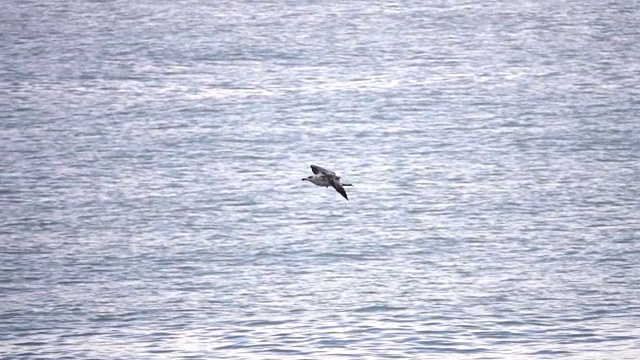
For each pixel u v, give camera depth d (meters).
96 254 55.44
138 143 79.56
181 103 94.94
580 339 44.12
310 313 47.22
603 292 49.84
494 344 43.56
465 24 153.75
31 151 76.62
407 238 58.19
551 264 53.81
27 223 60.47
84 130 83.50
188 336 44.62
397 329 45.22
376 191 67.56
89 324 46.16
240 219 61.69
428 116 90.19
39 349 43.41
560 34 141.88
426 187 68.25
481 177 70.25
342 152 78.19
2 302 48.75
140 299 49.06
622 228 59.47
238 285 50.84
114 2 181.62
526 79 108.06
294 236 58.59
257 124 86.88
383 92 101.38
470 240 57.66
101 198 65.44
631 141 79.12
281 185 68.88
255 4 180.38
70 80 106.19
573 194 65.94
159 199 65.44
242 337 44.34
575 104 93.69
